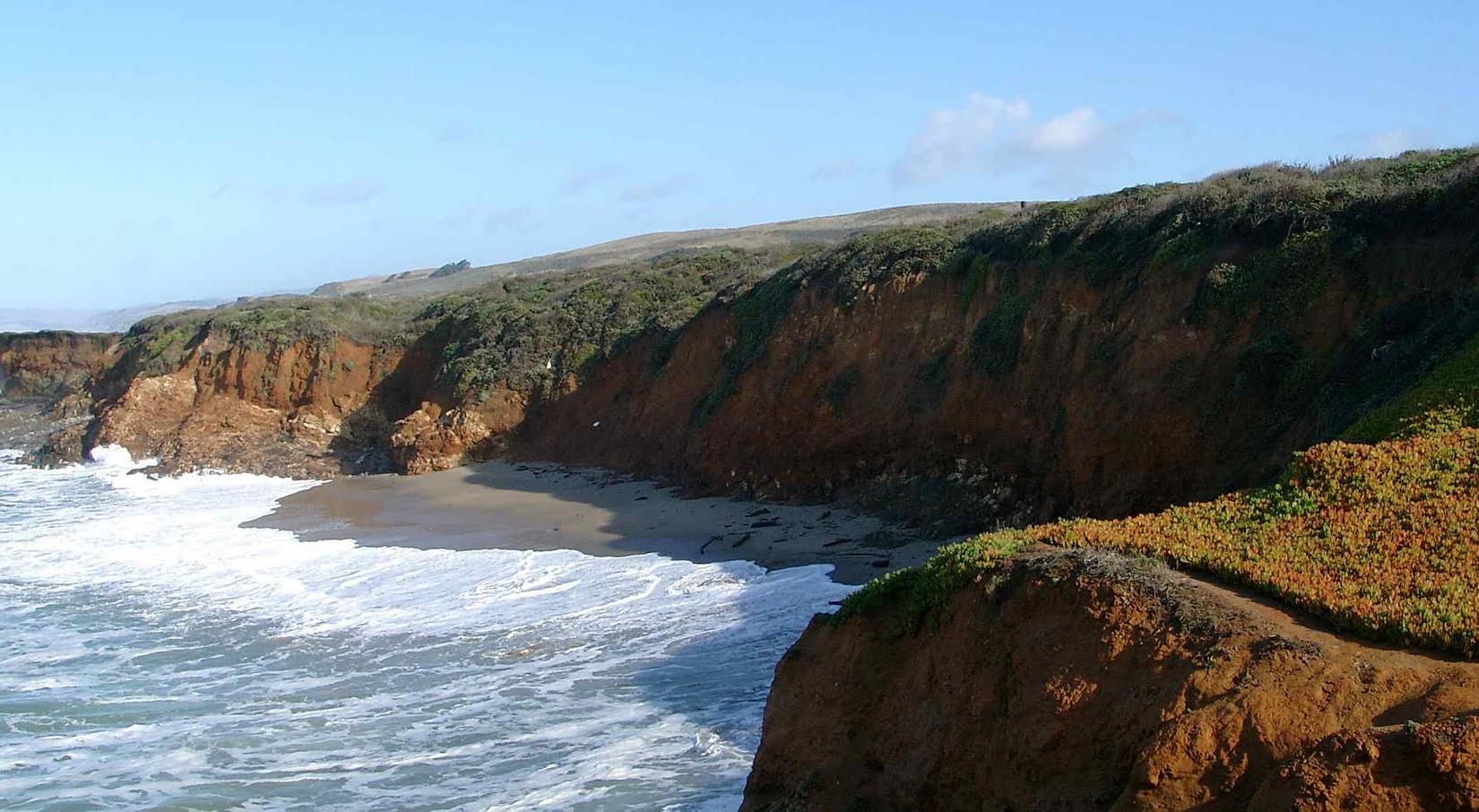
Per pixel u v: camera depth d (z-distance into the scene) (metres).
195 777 13.82
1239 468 18.70
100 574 25.22
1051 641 9.63
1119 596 9.40
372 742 14.62
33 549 28.31
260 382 46.34
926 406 26.12
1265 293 20.03
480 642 18.52
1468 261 17.70
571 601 20.47
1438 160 20.86
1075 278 24.17
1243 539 10.88
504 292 49.84
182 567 25.52
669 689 15.61
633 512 28.73
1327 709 7.65
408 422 40.78
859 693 11.40
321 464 40.81
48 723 15.83
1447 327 16.58
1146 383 20.92
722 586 20.66
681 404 34.34
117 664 18.50
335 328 47.41
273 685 17.11
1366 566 9.70
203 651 19.06
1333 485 11.68
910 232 31.78
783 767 11.47
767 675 15.80
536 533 26.89
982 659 10.16
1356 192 20.34
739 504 28.66
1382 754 6.79
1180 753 7.82
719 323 34.84
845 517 25.67
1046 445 22.69
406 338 47.28
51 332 68.12
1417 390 15.00
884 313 28.92
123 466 43.41
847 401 28.38
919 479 25.67
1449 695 7.31
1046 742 9.02
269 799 13.14
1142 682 8.75
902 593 11.79
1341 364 18.27
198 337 49.88
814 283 31.75
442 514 30.39
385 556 25.44
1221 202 22.36
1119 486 20.70
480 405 39.69
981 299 26.61
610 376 38.47
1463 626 8.11
